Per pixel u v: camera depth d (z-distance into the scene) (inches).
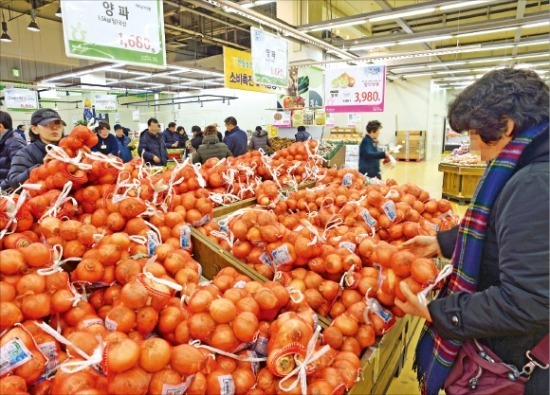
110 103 547.2
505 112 39.3
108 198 62.7
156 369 35.7
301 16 393.1
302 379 39.3
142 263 51.5
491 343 44.3
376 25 527.5
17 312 39.3
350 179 117.5
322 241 65.7
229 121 241.9
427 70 654.5
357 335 51.2
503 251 37.9
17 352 37.1
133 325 41.8
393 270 48.1
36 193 60.6
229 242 70.1
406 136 697.6
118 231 60.5
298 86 483.2
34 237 53.5
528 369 42.4
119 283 50.6
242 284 52.5
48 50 527.2
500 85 39.6
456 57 620.4
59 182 61.2
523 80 39.6
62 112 800.3
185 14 480.7
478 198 43.2
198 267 58.2
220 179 104.0
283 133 517.3
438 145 865.5
